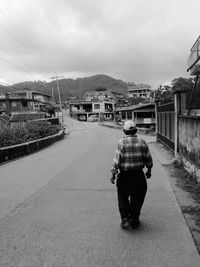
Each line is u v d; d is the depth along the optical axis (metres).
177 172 8.53
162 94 37.06
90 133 33.34
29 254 3.76
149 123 46.72
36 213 5.38
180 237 4.13
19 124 23.33
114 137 25.55
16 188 7.41
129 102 84.94
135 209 4.42
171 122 12.46
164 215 5.04
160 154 12.64
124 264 3.44
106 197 6.29
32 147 15.84
